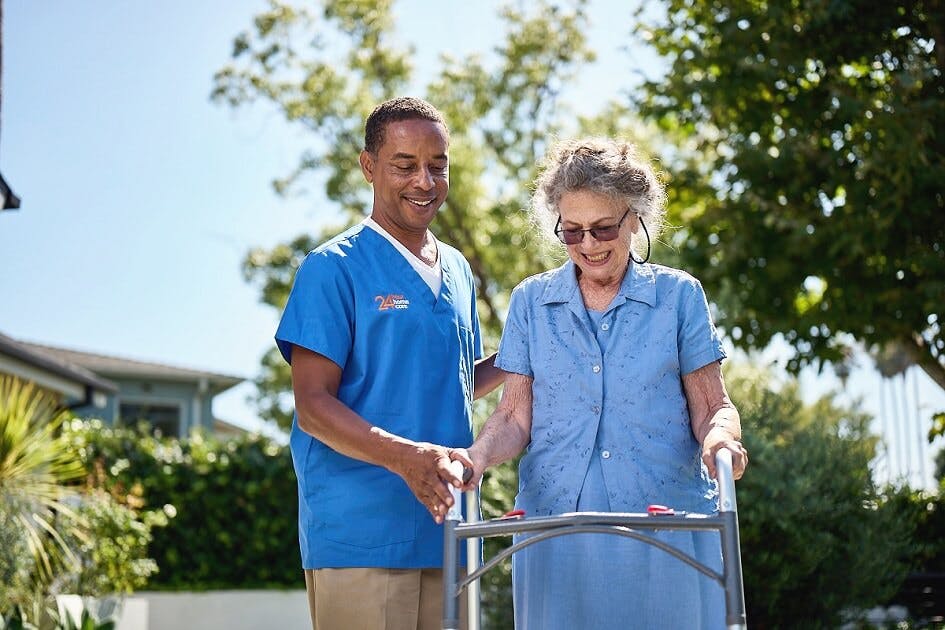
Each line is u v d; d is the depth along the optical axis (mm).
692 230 9742
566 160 2949
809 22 8742
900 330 8789
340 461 3271
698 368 3004
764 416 6059
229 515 10242
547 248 3254
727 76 9078
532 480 3023
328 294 3299
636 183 2916
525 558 3000
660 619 2850
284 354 3338
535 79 16688
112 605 7766
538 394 3049
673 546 2586
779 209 9047
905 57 8688
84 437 9992
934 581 6535
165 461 10172
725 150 10203
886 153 8164
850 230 8469
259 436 10523
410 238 3477
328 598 3262
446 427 3389
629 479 2918
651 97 9617
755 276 9266
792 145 8930
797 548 5637
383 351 3340
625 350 2977
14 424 7598
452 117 16562
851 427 6227
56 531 7945
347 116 16531
